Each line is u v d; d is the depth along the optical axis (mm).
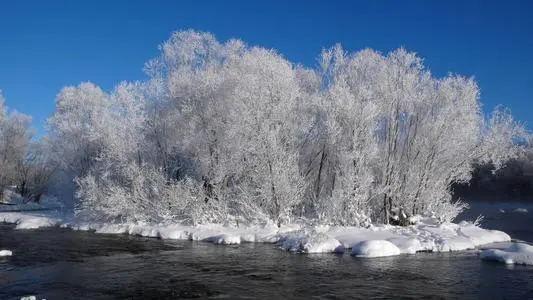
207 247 23219
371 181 26188
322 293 14148
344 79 30203
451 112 27094
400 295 13930
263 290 14492
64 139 40438
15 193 58188
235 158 28672
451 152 27125
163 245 23922
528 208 49438
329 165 29906
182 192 29438
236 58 33688
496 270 17281
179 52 34844
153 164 32562
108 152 32094
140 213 31047
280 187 27172
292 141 29391
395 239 22203
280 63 30234
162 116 33719
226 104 30406
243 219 28219
